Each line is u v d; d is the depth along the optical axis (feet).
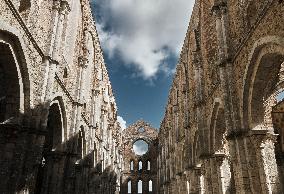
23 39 49.88
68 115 79.05
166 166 156.15
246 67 52.54
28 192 50.57
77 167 92.89
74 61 89.56
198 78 87.51
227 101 58.29
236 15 60.49
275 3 42.42
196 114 84.28
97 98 116.88
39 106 55.72
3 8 43.80
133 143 228.02
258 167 50.72
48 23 64.18
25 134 51.47
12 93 50.85
